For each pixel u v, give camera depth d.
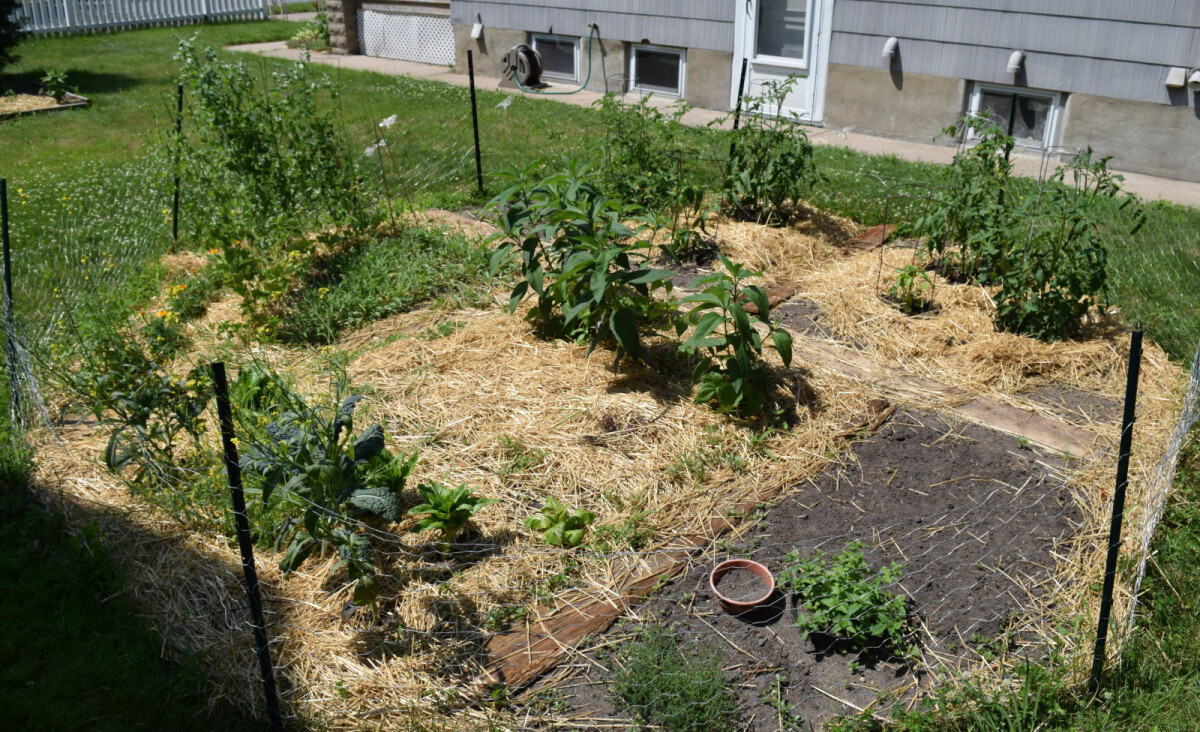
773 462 4.68
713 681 3.41
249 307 6.14
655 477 4.53
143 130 11.61
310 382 5.37
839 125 11.32
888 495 4.48
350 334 6.07
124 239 7.72
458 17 14.66
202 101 7.02
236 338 6.11
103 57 16.64
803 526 4.27
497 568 3.97
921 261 6.97
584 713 3.36
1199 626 3.78
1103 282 5.59
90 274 6.95
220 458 4.50
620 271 5.16
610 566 4.00
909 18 10.34
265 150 7.18
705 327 4.90
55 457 4.85
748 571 3.99
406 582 3.89
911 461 4.74
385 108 12.22
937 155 10.16
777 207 7.97
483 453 4.71
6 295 5.37
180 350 5.93
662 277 4.97
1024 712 3.30
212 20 21.53
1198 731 3.33
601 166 8.55
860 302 6.31
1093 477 4.58
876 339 5.87
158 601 3.90
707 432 4.84
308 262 7.00
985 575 3.98
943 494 4.49
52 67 15.63
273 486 3.93
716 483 4.52
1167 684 3.52
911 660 3.59
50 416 5.27
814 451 4.76
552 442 4.79
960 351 5.70
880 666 3.58
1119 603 3.79
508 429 4.89
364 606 3.76
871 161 9.78
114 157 10.45
